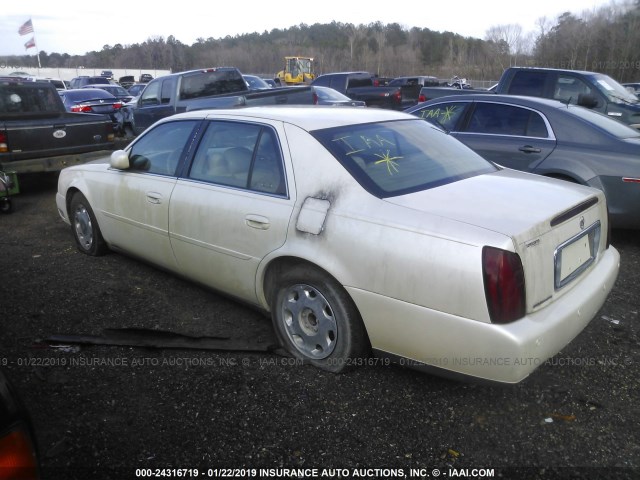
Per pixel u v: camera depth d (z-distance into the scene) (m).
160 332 3.76
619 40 39.00
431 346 2.71
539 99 6.04
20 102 8.94
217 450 2.64
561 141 5.56
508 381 2.55
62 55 96.06
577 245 3.00
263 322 3.91
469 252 2.53
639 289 4.46
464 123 6.32
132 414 2.91
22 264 5.14
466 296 2.53
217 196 3.64
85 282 4.65
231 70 11.84
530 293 2.56
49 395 3.07
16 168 7.73
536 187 3.25
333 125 3.47
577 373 3.25
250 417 2.88
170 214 3.98
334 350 3.15
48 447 2.66
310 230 3.06
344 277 2.92
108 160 5.14
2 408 1.58
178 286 4.54
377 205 2.90
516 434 2.74
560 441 2.68
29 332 3.80
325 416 2.88
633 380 3.17
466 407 2.95
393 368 3.29
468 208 2.81
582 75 9.04
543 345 2.55
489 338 2.51
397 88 18.55
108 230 4.84
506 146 5.88
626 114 8.48
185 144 4.05
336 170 3.12
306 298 3.23
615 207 5.22
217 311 4.09
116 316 4.02
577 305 2.80
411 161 3.37
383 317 2.83
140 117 11.92
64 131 8.20
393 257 2.73
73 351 3.54
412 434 2.74
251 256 3.43
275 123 3.51
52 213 7.34
